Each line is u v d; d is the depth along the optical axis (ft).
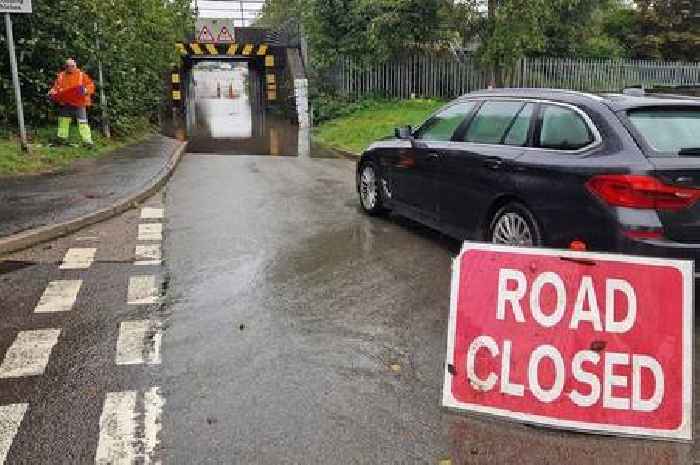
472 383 12.40
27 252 22.82
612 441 11.60
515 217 19.22
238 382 13.60
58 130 46.85
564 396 11.96
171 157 46.34
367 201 29.60
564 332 12.16
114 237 25.12
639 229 15.33
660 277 12.08
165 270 21.03
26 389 13.28
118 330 16.24
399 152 26.25
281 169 46.01
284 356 14.82
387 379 13.75
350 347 15.30
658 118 16.85
